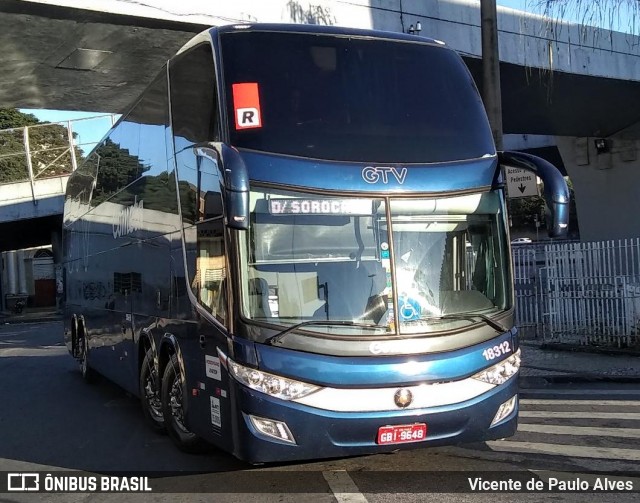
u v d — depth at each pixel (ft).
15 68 42.14
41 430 28.48
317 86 19.15
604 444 22.09
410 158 18.93
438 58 21.01
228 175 16.34
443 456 21.08
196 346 20.24
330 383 16.67
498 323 18.65
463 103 20.58
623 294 39.99
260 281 17.30
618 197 82.07
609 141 81.71
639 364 36.19
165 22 36.65
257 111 18.34
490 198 19.60
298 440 16.51
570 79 56.95
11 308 136.36
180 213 22.12
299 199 17.75
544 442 22.54
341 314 17.37
